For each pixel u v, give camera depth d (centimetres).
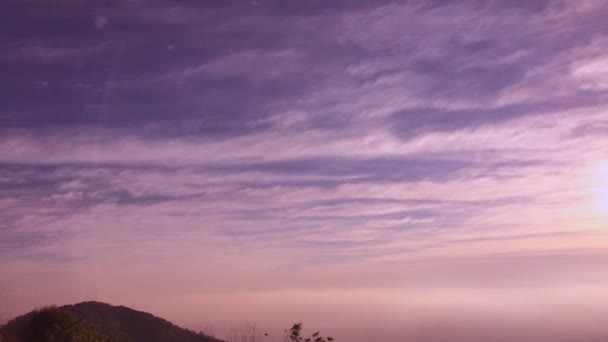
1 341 2792
